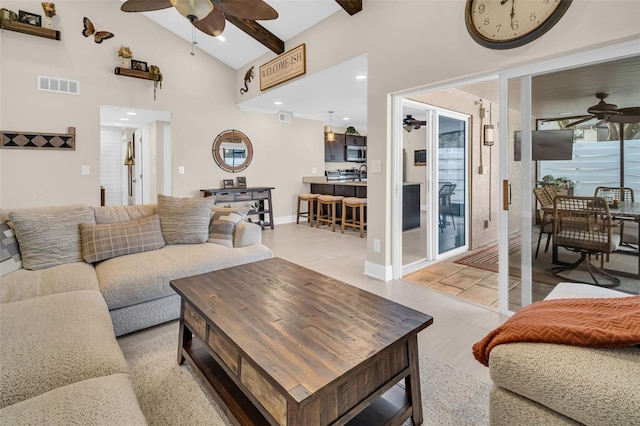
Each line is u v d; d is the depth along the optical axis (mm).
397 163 3414
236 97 6215
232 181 6211
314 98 5656
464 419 1519
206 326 1666
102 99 4734
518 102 2393
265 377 1124
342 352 1232
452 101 4246
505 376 1092
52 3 4234
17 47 4105
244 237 3111
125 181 8508
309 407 1080
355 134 9820
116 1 4770
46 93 4312
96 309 1736
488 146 4984
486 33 2432
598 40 1946
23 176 4207
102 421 956
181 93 5543
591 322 1100
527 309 1419
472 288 3242
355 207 6117
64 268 2361
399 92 3170
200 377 1707
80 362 1252
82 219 2719
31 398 1048
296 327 1419
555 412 998
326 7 3754
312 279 2037
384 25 3219
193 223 3080
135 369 1895
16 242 2379
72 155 4520
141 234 2816
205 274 2133
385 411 1431
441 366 1942
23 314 1601
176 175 5602
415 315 1535
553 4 2094
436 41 2777
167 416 1539
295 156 7352
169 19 5020
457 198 4625
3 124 4059
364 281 3451
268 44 4520
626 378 891
